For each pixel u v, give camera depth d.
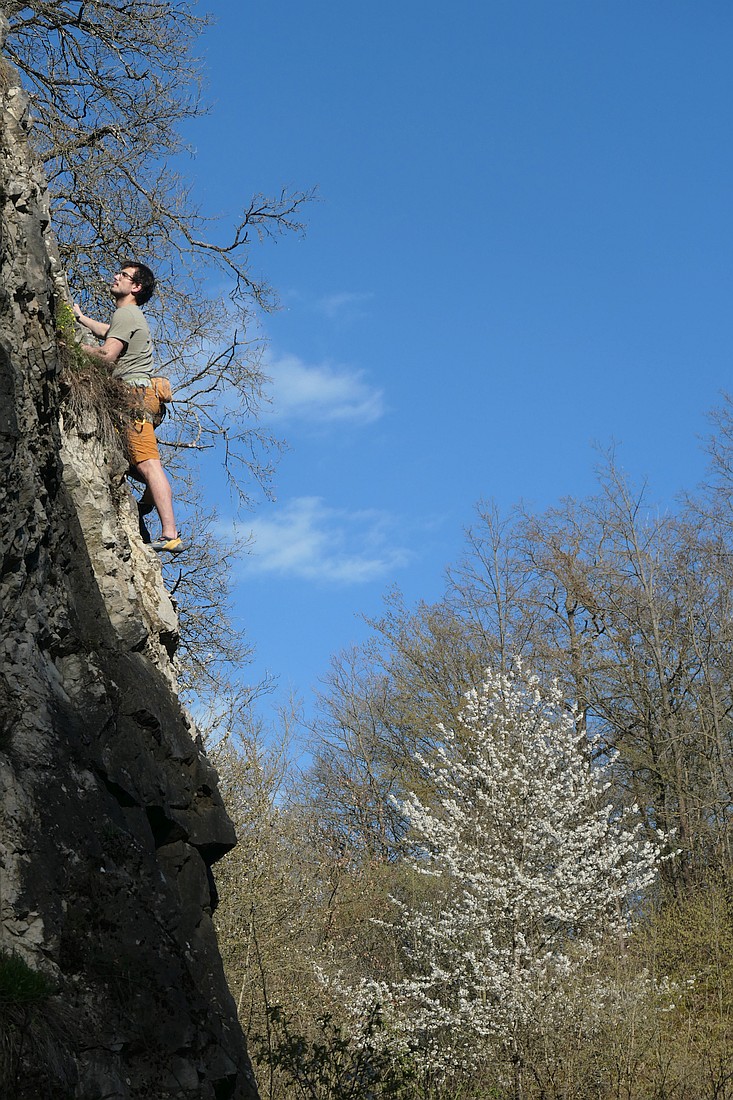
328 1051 8.86
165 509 7.82
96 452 7.10
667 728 26.00
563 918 16.42
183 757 6.54
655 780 25.94
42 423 6.08
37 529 5.62
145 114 13.11
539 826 17.14
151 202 13.30
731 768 25.19
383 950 19.33
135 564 7.26
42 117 12.55
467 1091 14.48
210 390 14.30
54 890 4.86
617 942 17.62
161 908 5.42
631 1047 14.56
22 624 5.41
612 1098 14.09
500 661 27.34
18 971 4.43
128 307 7.88
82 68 12.90
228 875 14.91
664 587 27.80
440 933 16.55
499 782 17.69
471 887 17.11
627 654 27.33
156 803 5.99
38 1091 4.18
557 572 28.25
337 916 18.83
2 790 4.88
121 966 4.98
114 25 12.63
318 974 15.52
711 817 24.72
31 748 5.13
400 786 27.33
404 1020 15.41
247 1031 13.27
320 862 18.81
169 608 7.37
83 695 5.72
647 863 17.47
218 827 6.66
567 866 16.72
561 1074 14.75
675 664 27.08
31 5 12.16
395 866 21.83
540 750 17.94
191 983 5.38
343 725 28.91
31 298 6.17
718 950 18.95
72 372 7.09
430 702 26.64
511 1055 14.71
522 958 16.22
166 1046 5.01
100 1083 4.51
